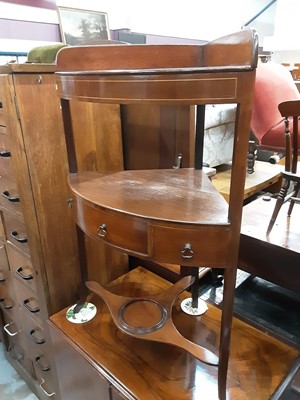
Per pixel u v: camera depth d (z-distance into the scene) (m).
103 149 1.16
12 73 0.88
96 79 0.65
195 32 3.23
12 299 1.39
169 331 0.88
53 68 0.94
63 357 1.07
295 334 1.06
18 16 1.76
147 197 0.79
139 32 2.56
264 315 1.15
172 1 2.81
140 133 1.20
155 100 0.59
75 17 2.02
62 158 1.04
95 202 0.76
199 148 1.03
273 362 0.89
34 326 1.29
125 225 0.72
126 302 1.00
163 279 1.28
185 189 0.85
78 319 1.08
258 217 1.28
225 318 0.70
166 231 0.67
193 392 0.81
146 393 0.82
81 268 1.08
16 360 1.58
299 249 1.03
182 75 0.56
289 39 2.74
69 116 0.91
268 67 1.80
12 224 1.17
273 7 4.36
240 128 0.56
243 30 0.57
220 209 0.71
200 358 0.78
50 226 1.07
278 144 1.66
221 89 0.55
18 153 0.96
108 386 0.87
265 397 0.79
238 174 0.60
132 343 0.98
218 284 1.26
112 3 2.27
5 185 1.11
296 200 1.12
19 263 1.22
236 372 0.86
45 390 1.39
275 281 1.11
